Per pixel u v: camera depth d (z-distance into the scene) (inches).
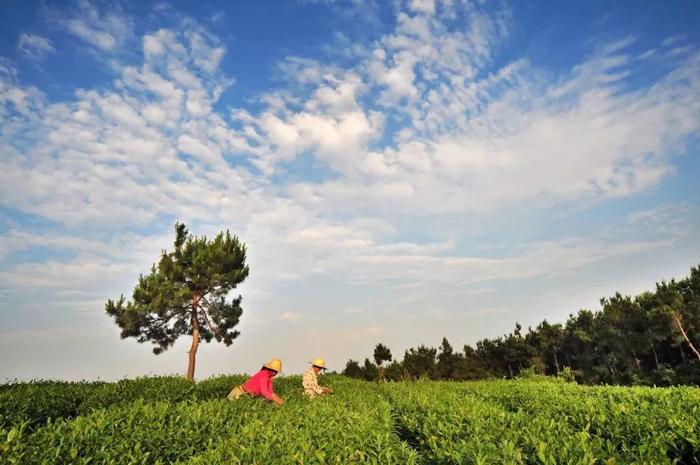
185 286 1111.0
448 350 2108.8
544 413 279.4
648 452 170.7
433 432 215.3
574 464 151.3
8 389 370.0
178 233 1154.7
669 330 1222.9
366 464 157.8
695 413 239.8
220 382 542.0
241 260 1216.2
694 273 1296.8
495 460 159.3
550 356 1973.4
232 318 1161.4
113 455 168.1
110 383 463.5
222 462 159.0
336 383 648.4
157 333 1130.0
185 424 216.2
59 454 159.9
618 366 1454.2
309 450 168.9
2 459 148.9
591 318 1669.5
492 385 584.4
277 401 373.4
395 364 2018.9
